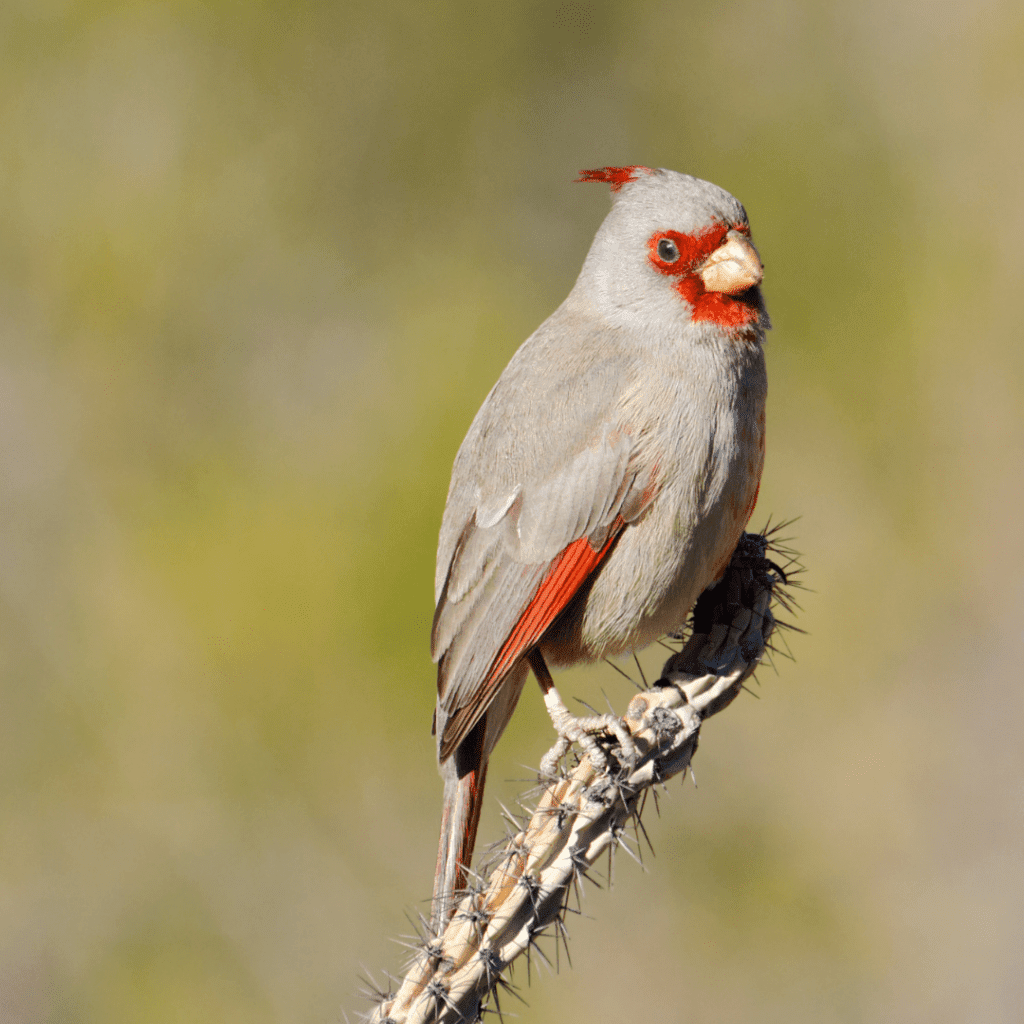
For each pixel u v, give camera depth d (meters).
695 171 17.92
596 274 6.88
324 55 18.89
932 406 15.74
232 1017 13.05
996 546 14.91
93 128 18.53
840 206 16.84
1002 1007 12.73
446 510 7.02
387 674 13.90
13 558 15.49
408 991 5.38
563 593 6.50
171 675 14.38
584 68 18.83
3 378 17.03
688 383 6.44
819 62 17.83
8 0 18.48
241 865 13.61
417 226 18.64
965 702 14.24
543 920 5.43
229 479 15.91
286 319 17.98
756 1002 12.84
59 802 14.03
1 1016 13.10
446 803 6.62
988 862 13.47
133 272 17.73
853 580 15.02
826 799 13.84
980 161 16.78
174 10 18.67
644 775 5.59
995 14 17.17
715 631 6.02
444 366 16.23
